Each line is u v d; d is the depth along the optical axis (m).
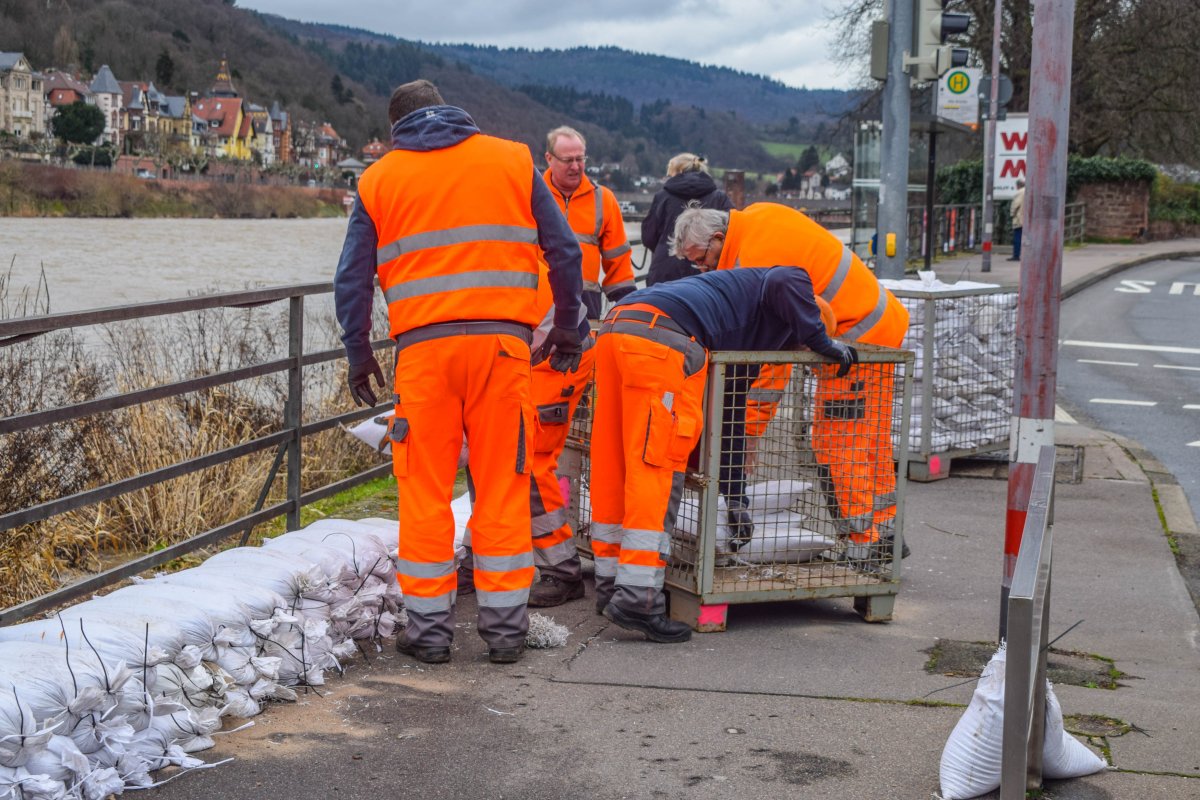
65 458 5.95
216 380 5.06
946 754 3.44
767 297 4.80
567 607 5.24
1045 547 3.31
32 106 135.75
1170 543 6.55
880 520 5.14
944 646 4.80
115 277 34.41
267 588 4.12
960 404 8.18
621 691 4.20
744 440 4.95
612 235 6.09
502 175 4.29
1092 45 39.28
